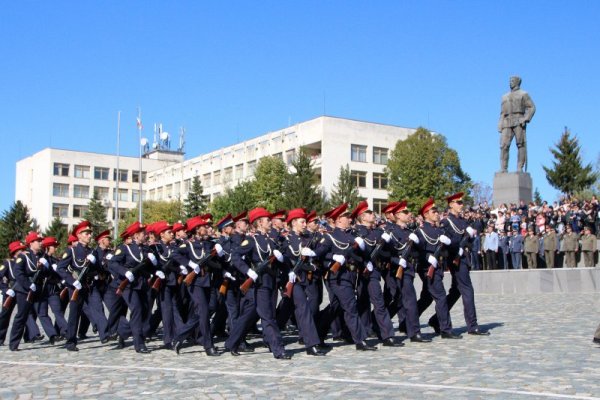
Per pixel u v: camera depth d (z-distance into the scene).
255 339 14.60
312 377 9.47
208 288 12.51
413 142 69.88
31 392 9.06
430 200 13.30
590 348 11.19
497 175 33.91
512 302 20.91
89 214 90.50
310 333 11.74
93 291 15.02
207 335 12.36
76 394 8.84
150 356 12.52
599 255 27.81
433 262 12.88
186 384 9.29
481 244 29.89
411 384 8.66
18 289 14.28
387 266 13.18
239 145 90.69
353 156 78.75
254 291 11.77
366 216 12.88
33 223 95.06
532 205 30.84
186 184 102.94
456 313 18.44
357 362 10.71
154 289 13.66
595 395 7.68
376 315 12.45
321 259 12.31
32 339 15.81
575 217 28.69
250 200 68.75
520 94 33.56
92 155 113.06
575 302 19.92
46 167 110.50
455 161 69.75
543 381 8.55
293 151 81.00
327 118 77.31
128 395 8.63
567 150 70.00
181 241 14.48
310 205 60.25
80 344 15.11
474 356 10.76
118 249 13.33
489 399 7.63
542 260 28.16
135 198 115.75
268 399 8.10
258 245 11.90
